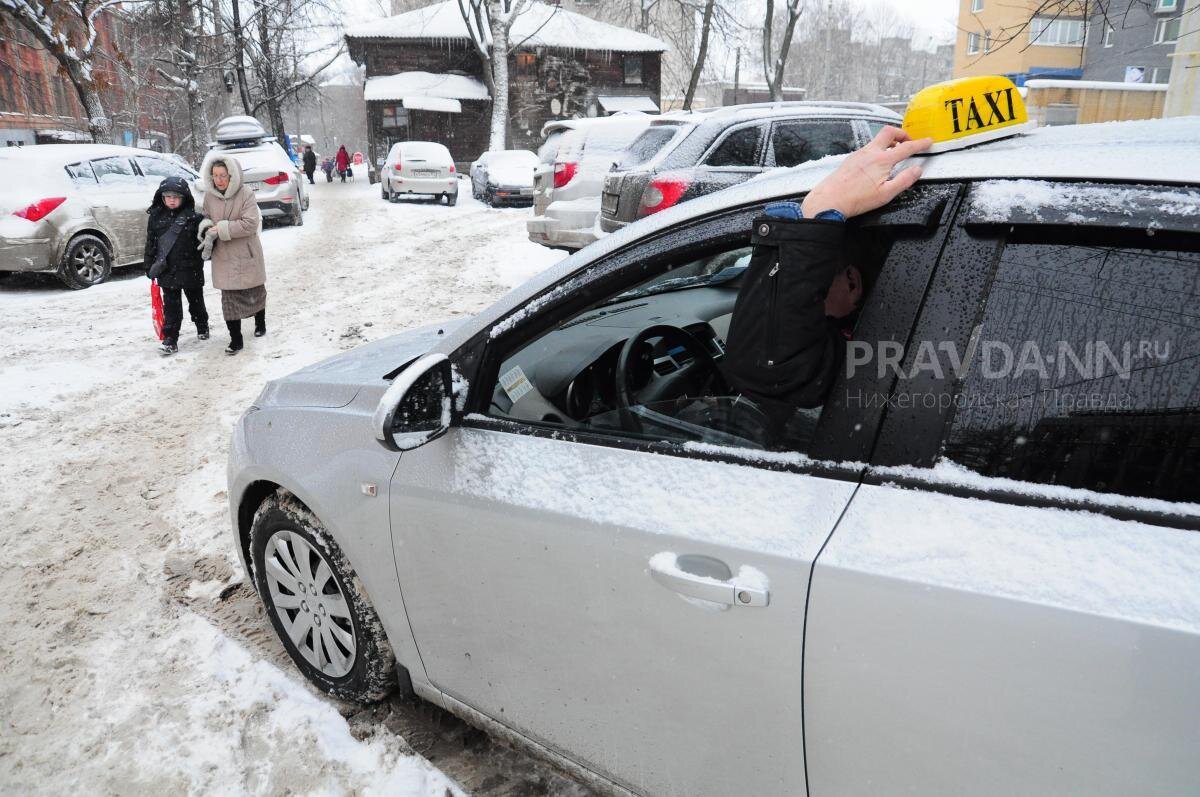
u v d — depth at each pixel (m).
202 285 7.54
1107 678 1.09
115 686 2.76
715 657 1.50
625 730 1.72
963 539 1.24
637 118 9.48
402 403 1.88
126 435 5.32
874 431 1.38
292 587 2.62
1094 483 1.19
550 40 36.25
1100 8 6.56
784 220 1.43
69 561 3.68
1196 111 12.82
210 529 3.96
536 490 1.78
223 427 5.42
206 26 28.34
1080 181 1.28
